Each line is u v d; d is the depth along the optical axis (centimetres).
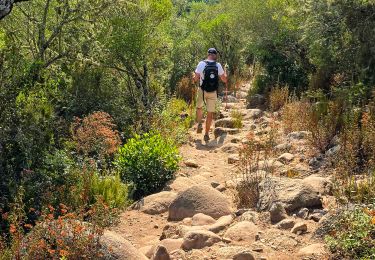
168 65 1524
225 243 547
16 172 773
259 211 640
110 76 1259
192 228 596
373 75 1036
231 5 2248
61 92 1064
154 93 1348
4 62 878
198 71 1152
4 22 1098
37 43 1115
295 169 797
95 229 506
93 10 1109
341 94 1035
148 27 1258
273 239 543
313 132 881
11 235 593
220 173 886
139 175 830
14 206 621
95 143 874
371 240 480
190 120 1352
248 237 555
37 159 795
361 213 518
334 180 648
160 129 1109
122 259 484
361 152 759
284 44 1627
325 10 1145
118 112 1159
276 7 1684
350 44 1134
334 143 848
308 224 579
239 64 2533
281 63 1633
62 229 497
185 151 1068
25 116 836
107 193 742
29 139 809
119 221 680
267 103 1508
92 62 1106
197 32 2719
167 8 1284
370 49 1064
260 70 1791
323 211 602
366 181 639
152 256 522
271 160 861
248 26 1750
